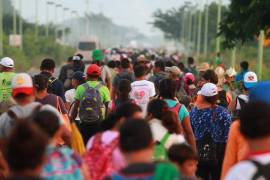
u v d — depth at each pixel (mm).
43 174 11773
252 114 10203
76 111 26344
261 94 11727
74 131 18781
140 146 10797
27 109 17156
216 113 21812
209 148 21812
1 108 18828
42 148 9789
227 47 43906
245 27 41281
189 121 21281
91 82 26156
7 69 28328
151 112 16844
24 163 9711
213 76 29031
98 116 25500
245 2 41312
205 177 22312
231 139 16328
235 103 23938
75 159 12234
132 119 11047
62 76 40625
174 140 16531
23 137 9734
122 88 23172
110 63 41188
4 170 14695
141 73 25703
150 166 10156
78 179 12180
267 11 40281
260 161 10047
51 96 20938
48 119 13117
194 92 29828
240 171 10008
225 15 42781
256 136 10195
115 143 14430
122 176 10156
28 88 17203
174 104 21109
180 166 14188
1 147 14305
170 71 32750
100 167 14336
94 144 14523
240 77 41250
